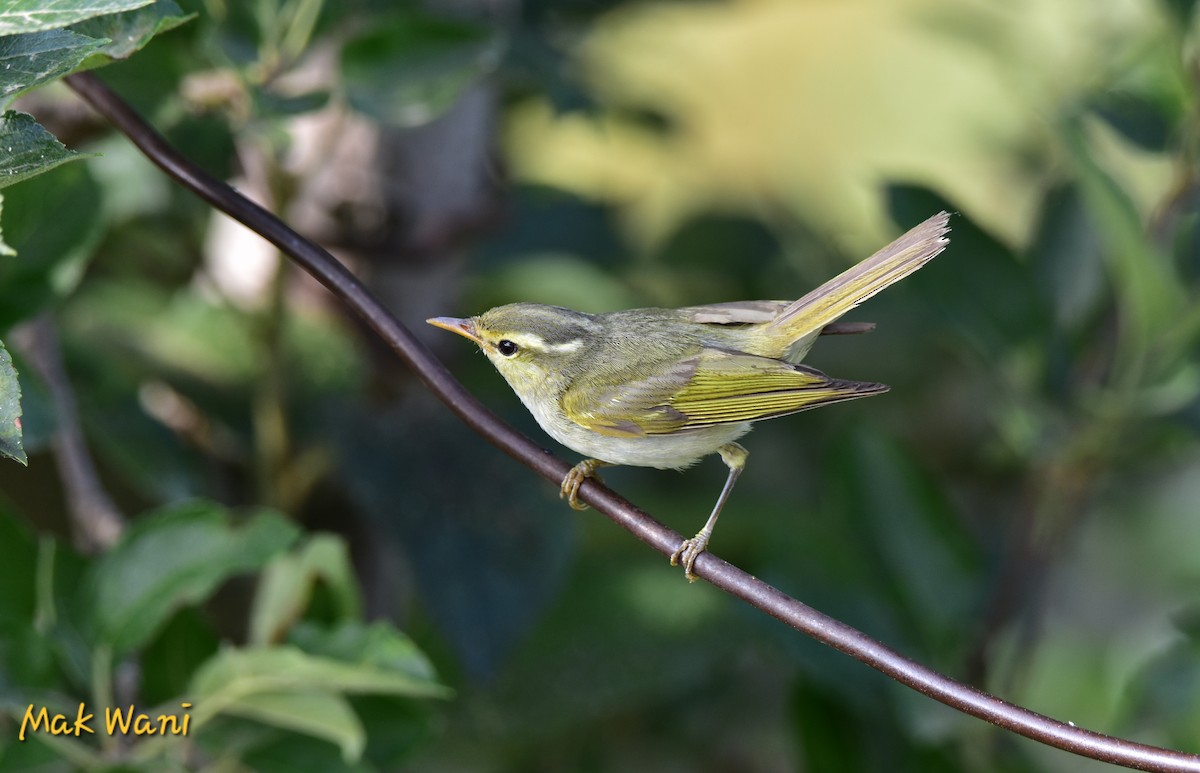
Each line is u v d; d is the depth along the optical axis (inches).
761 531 485.1
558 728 439.8
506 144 534.0
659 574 478.9
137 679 330.3
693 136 547.2
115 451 391.2
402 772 445.1
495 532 377.1
